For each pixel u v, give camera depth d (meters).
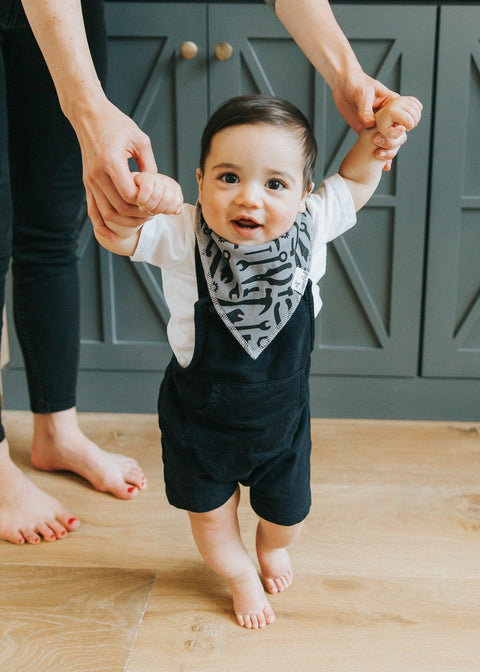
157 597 1.13
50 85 1.26
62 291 1.42
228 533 1.06
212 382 0.95
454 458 1.58
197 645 1.03
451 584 1.15
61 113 1.29
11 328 1.77
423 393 1.77
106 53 1.35
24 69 1.25
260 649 1.02
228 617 1.08
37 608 1.10
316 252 1.00
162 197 0.76
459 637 1.04
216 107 1.63
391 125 0.91
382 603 1.11
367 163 0.99
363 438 1.68
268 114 0.88
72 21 0.91
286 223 0.91
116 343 1.77
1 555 1.24
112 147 0.78
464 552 1.24
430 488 1.45
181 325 0.97
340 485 1.46
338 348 1.75
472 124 1.61
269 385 0.95
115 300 1.75
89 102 0.85
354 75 0.99
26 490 1.31
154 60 1.61
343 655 1.01
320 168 1.65
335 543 1.26
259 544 1.12
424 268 1.69
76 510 1.38
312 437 1.68
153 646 1.02
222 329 0.93
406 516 1.35
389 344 1.74
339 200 1.01
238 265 0.92
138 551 1.25
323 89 1.60
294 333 0.95
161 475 1.51
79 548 1.26
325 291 1.72
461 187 1.63
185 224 0.95
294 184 0.90
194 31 1.58
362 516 1.35
